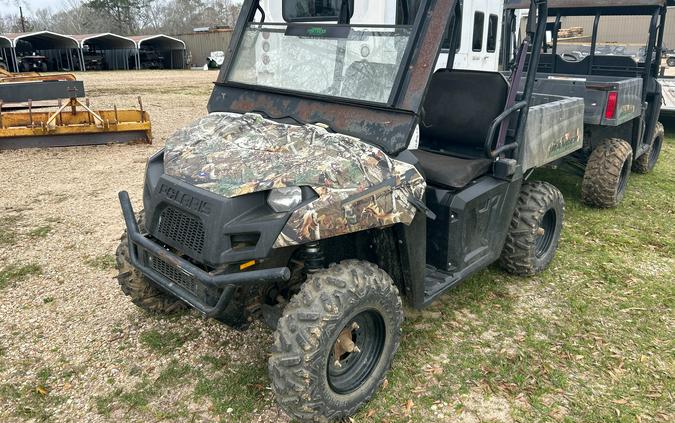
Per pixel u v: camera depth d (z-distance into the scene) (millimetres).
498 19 8094
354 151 2475
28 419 2531
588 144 5414
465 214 3008
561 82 5176
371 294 2406
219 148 2609
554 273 4055
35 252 4316
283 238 2162
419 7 2643
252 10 3338
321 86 2920
